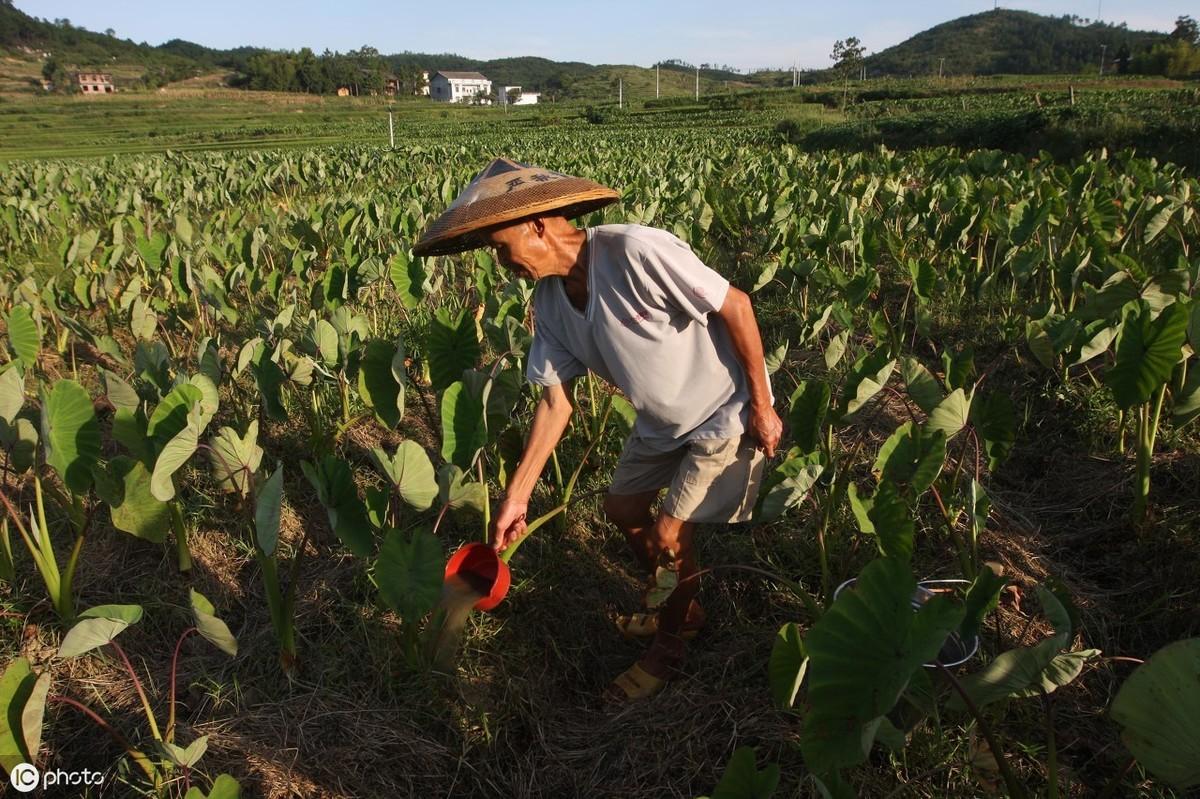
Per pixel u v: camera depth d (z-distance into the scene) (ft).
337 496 8.70
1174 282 12.94
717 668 9.05
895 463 9.25
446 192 34.96
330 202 33.53
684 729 8.36
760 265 23.61
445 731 8.41
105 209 38.06
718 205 29.99
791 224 24.16
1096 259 17.47
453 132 185.16
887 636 5.62
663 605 8.73
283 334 15.24
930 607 5.43
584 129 175.22
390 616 9.78
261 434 13.37
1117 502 11.43
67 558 10.68
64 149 166.61
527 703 8.80
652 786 7.89
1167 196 22.81
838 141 92.58
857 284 17.10
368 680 8.93
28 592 9.91
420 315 19.69
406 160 60.75
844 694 5.65
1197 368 9.67
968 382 15.81
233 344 19.27
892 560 5.70
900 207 26.12
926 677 6.50
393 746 8.17
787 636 6.37
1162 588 9.73
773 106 206.90
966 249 24.71
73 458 8.93
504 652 9.28
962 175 32.53
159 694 8.75
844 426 13.93
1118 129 64.08
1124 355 10.03
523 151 73.97
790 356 17.88
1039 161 38.42
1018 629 9.23
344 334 14.05
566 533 11.23
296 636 9.47
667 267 6.99
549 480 12.35
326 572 10.62
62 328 18.40
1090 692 8.39
